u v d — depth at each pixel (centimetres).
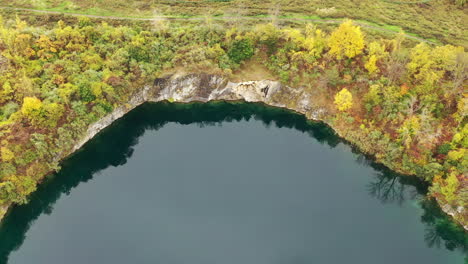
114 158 13175
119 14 18125
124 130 13888
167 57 14712
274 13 18400
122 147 13575
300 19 18038
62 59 13625
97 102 13000
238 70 14650
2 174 10625
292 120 14275
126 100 13862
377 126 12688
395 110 12431
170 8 18788
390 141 12306
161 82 14300
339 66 13900
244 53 14500
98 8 18462
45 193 11562
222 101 14712
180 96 14538
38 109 11494
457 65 12688
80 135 12469
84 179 12631
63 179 12081
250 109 14700
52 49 13675
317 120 13925
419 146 11775
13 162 10919
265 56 14850
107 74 13312
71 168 12356
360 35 13800
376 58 13500
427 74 12425
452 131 11875
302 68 14175
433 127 12056
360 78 13500
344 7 19150
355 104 13312
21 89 12094
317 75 13900
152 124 14550
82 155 12656
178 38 15212
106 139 13412
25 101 11294
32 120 11506
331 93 13788
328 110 13725
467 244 10362
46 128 11756
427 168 11331
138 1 19275
